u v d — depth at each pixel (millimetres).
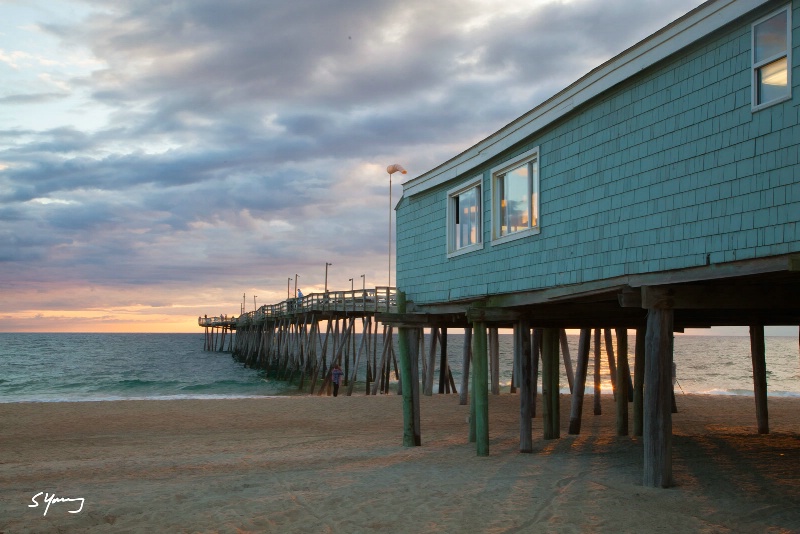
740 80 7574
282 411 23188
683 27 8266
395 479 10953
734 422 19438
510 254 12148
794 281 8383
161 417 22062
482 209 13156
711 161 7914
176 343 145875
